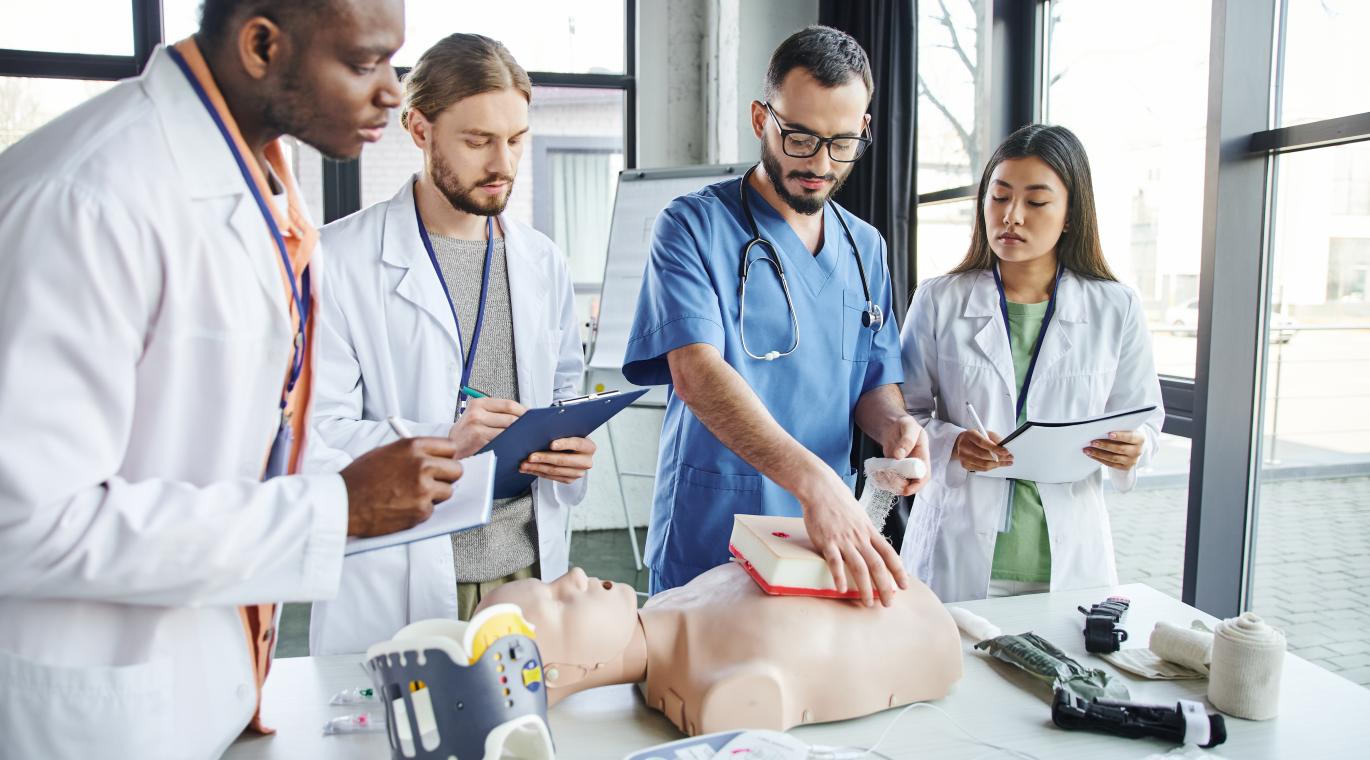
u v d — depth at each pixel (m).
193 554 0.68
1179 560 2.72
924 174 3.15
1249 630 1.00
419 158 3.66
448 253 1.53
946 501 1.56
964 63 2.88
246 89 0.75
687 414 1.44
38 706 0.71
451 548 1.42
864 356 1.51
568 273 1.70
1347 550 2.07
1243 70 1.85
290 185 0.92
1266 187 1.90
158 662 0.74
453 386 1.49
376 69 0.75
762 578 1.01
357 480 0.76
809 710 0.96
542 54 3.76
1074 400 1.56
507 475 1.30
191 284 0.74
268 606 0.90
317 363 0.94
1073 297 1.57
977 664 1.13
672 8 3.79
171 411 0.74
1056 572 1.48
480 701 0.73
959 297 1.63
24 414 0.63
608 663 0.96
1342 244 1.80
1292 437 2.00
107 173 0.68
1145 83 2.23
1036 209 1.47
